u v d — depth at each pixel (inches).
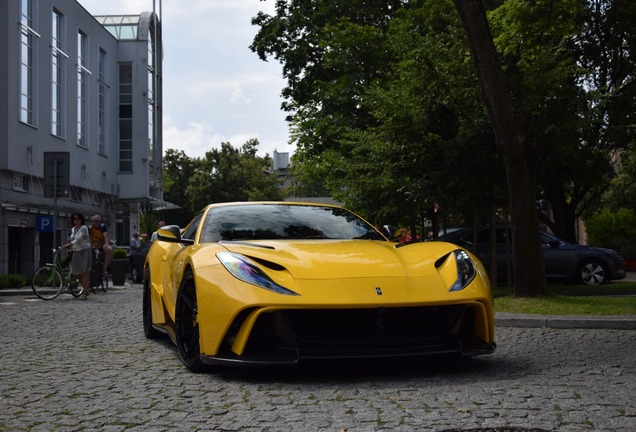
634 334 302.4
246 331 182.2
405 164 538.0
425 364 214.1
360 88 852.0
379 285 185.9
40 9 1178.0
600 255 627.8
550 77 505.4
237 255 196.5
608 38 757.9
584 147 583.2
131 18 1707.7
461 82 506.0
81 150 1405.0
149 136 1721.2
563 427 139.6
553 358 229.8
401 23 714.2
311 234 235.3
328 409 157.1
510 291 534.0
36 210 1168.2
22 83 1109.7
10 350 261.1
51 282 572.1
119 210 1690.5
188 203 2933.1
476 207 549.6
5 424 150.6
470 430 137.7
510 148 406.6
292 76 1053.8
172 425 147.0
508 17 483.8
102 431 143.8
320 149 923.4
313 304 178.2
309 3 1026.7
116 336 302.7
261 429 142.1
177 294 217.9
